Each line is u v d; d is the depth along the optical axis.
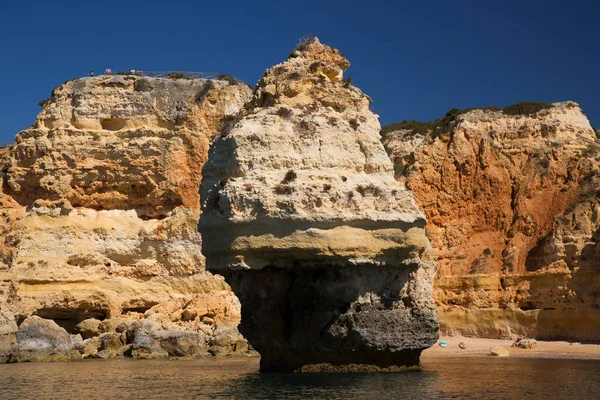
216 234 32.06
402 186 33.81
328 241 30.66
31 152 58.06
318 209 30.84
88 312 55.12
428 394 26.95
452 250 57.94
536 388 28.58
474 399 25.95
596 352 44.59
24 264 54.38
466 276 55.72
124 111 59.94
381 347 32.00
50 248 55.62
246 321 32.81
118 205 59.03
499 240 58.03
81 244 56.44
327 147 32.56
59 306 54.00
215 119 61.03
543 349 46.38
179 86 61.34
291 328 32.09
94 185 58.47
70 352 46.38
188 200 59.38
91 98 59.56
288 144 32.34
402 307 32.66
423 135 71.88
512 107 64.69
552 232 54.03
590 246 51.56
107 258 57.00
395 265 32.31
